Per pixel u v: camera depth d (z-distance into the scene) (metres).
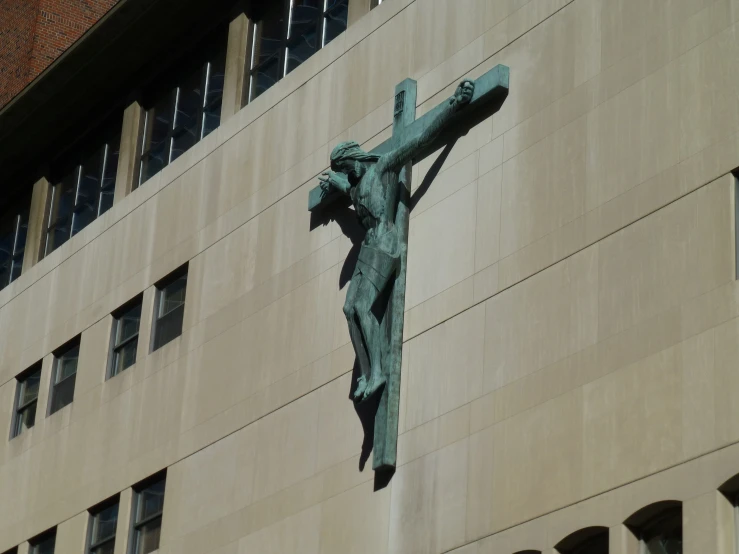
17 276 62.41
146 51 57.03
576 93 38.41
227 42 54.22
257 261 48.06
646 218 35.44
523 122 39.53
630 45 37.50
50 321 57.75
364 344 40.56
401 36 45.06
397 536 38.94
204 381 48.50
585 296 36.16
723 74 35.03
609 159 36.88
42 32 63.69
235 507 45.19
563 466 35.12
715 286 33.34
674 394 33.25
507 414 37.03
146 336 52.09
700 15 36.06
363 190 41.41
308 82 48.47
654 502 32.75
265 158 49.34
